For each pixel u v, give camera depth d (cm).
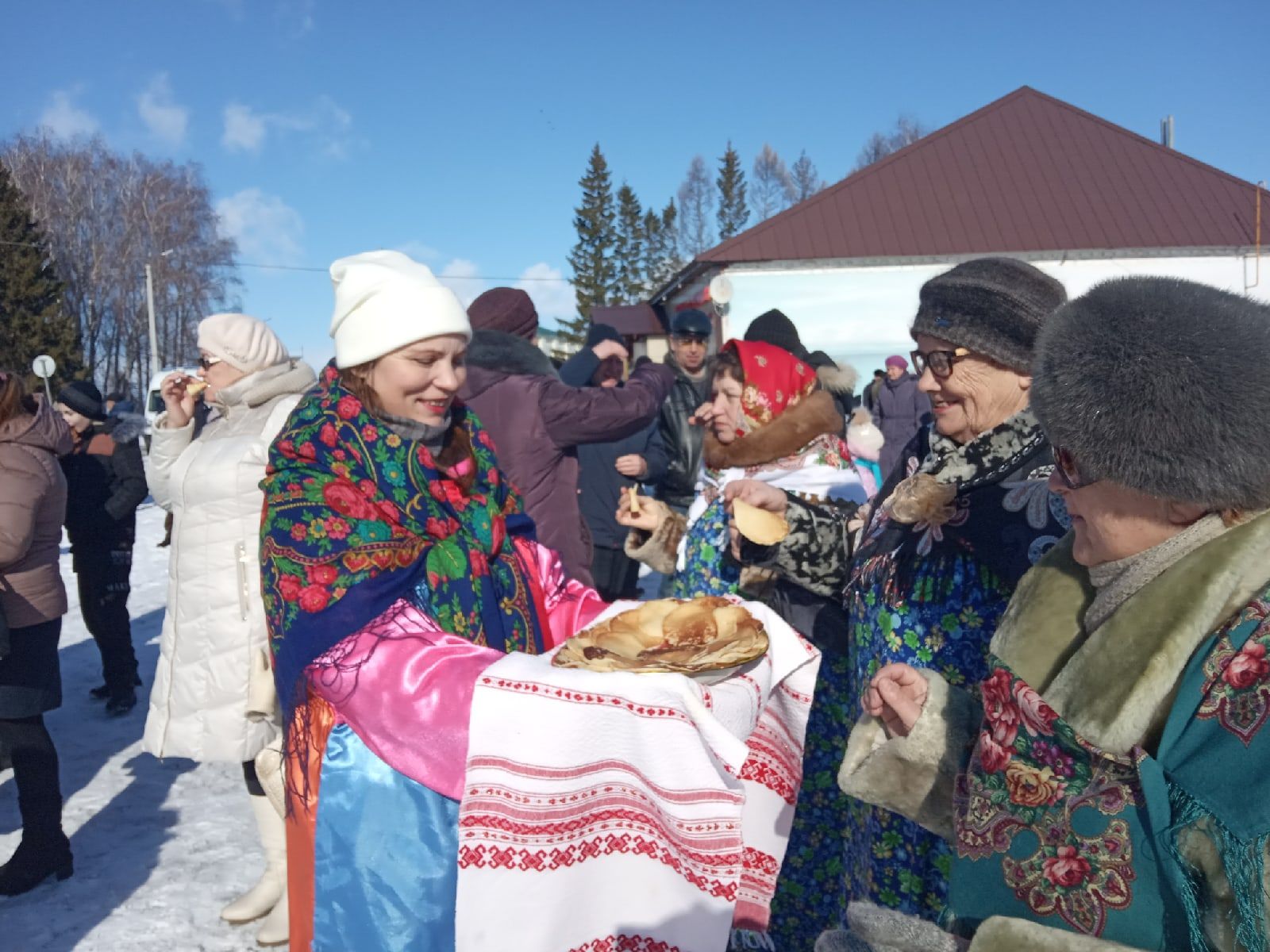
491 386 355
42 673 327
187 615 310
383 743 158
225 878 338
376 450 174
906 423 954
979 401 173
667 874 152
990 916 109
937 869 174
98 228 4722
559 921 152
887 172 1978
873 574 189
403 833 159
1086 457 98
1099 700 96
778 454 267
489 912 151
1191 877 88
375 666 160
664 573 294
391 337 174
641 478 508
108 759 455
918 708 132
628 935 153
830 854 242
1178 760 88
